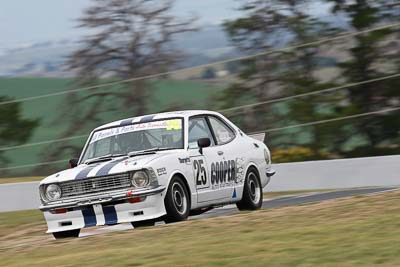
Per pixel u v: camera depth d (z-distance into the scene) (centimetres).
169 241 3011
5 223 4788
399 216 3061
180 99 7538
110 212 3612
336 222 3123
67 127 7606
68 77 8381
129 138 3903
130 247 2973
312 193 5300
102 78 8725
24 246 3425
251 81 8044
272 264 2409
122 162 3678
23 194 5844
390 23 8681
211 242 2870
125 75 8806
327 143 7912
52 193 3684
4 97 7781
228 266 2425
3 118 7669
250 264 2427
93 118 7644
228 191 3984
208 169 3872
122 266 2552
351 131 8031
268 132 7544
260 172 4241
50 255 3041
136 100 7462
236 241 2841
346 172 5875
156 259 2612
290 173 5919
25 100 6988
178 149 3809
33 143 7006
